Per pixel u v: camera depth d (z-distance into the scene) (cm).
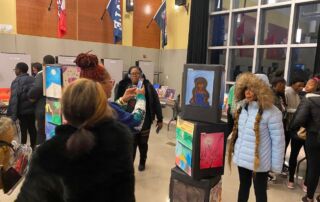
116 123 101
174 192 222
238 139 227
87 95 92
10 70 533
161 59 801
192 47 695
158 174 367
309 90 343
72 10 639
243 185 232
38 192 92
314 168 279
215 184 214
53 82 247
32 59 595
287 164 369
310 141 276
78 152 86
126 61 739
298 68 559
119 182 96
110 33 706
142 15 755
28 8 579
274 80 339
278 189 333
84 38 665
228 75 685
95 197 90
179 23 742
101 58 694
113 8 667
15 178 177
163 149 478
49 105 254
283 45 572
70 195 88
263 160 212
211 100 197
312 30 530
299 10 551
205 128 199
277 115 209
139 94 221
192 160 201
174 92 639
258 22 610
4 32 555
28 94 369
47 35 611
